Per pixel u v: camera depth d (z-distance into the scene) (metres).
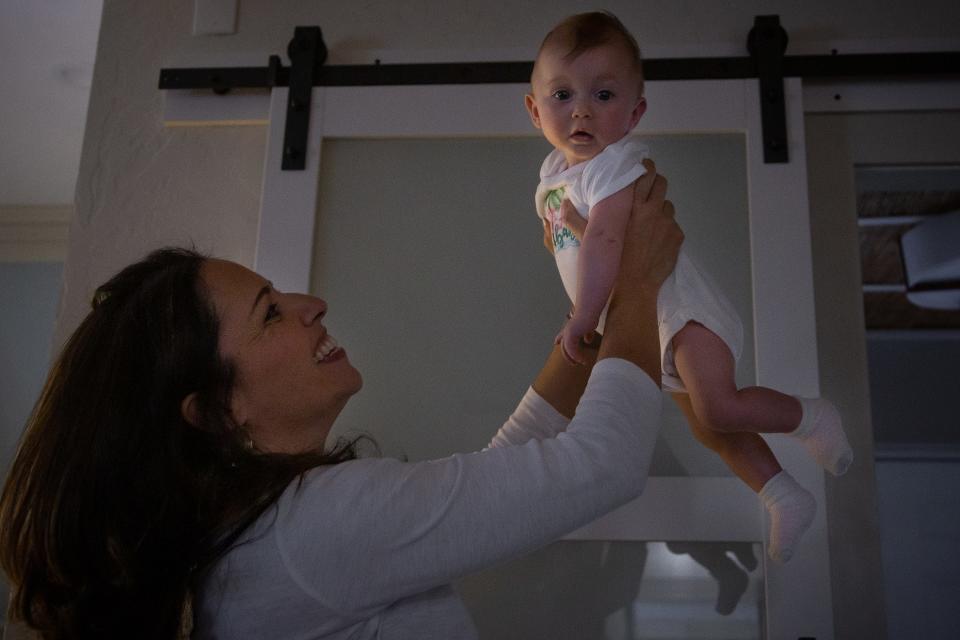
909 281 2.74
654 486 1.48
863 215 2.55
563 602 1.47
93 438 0.90
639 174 1.16
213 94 1.78
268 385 0.99
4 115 2.77
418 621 0.90
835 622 1.45
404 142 1.70
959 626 2.81
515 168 1.67
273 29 1.82
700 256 1.59
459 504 0.86
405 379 1.59
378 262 1.64
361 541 0.84
